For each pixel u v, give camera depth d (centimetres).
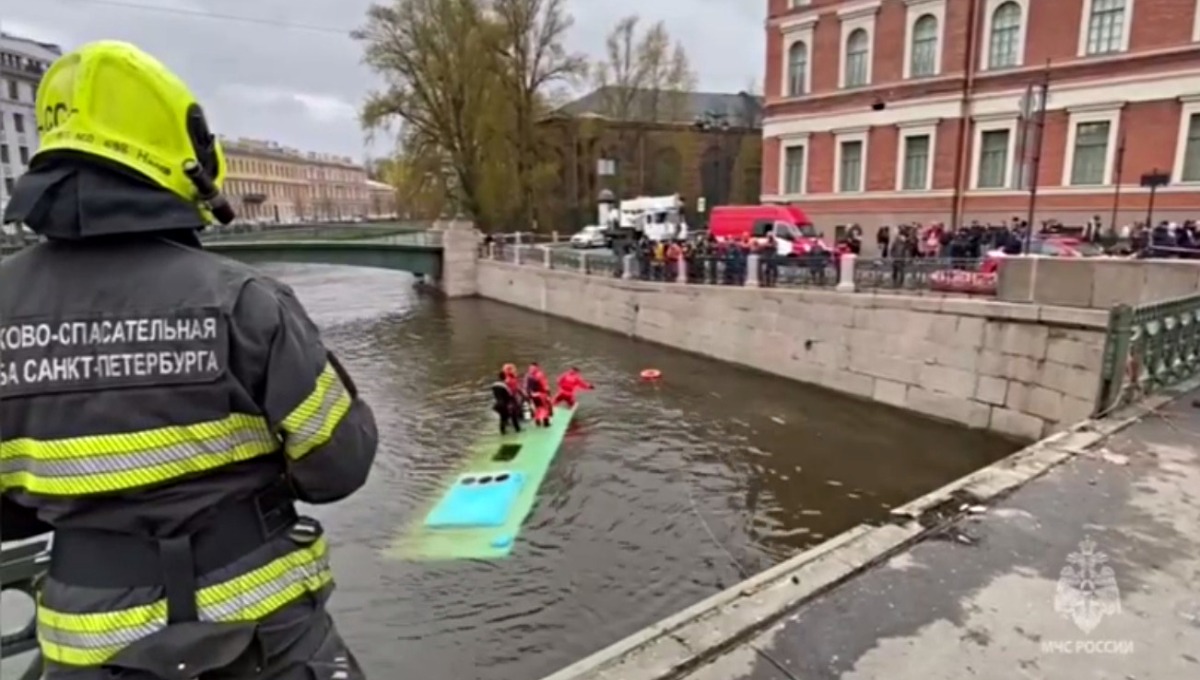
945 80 2611
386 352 2123
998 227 2266
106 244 119
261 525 128
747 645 280
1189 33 2108
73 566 119
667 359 1905
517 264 3027
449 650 663
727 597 317
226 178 140
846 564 345
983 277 1275
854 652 275
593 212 4541
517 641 677
